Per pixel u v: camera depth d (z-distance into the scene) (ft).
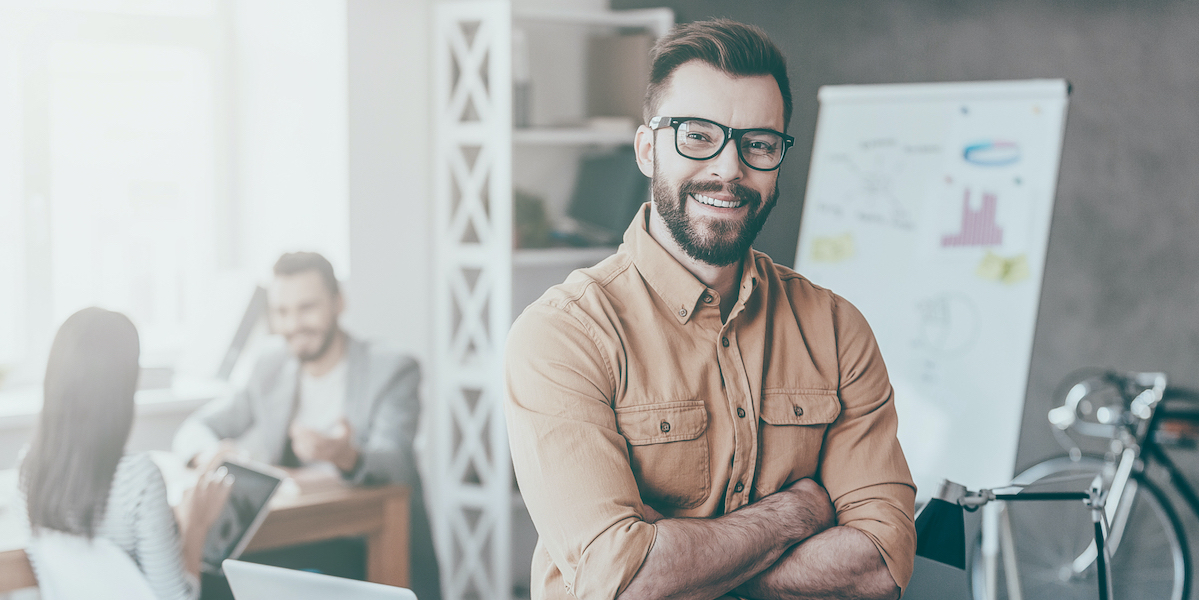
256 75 10.20
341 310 8.33
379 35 9.35
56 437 5.71
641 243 3.92
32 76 9.32
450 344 9.71
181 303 10.53
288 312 8.09
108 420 5.74
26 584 6.21
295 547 7.79
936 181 8.42
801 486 3.88
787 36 9.85
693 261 3.92
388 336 9.68
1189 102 9.05
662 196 3.86
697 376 3.83
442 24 9.34
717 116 3.78
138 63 10.03
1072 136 9.59
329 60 9.32
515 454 3.80
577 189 10.41
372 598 3.62
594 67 10.49
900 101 8.64
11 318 9.47
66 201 9.78
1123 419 9.35
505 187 9.08
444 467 9.79
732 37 3.80
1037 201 8.07
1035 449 10.21
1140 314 9.51
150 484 5.85
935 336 8.27
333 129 9.36
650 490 3.79
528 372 3.76
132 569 5.83
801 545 3.73
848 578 3.73
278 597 3.82
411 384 8.15
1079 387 9.56
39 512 5.73
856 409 4.04
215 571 6.59
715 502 3.82
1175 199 9.22
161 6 10.00
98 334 5.76
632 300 3.86
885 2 9.81
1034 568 10.31
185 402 8.95
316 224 9.66
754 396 3.86
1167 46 9.09
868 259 8.60
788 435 3.91
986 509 8.26
